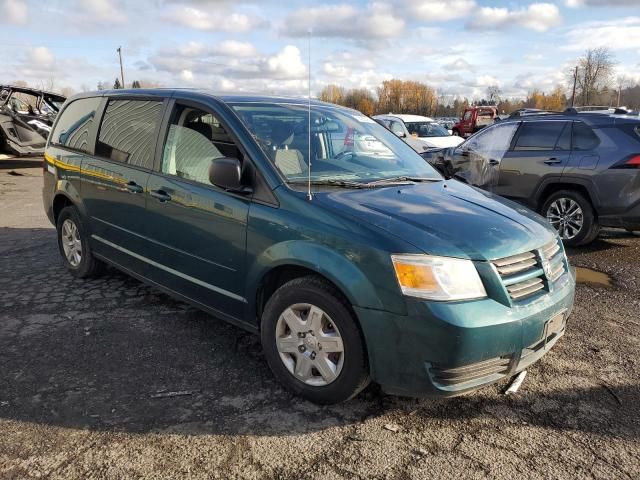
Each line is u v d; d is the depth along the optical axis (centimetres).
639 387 339
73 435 279
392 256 272
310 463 262
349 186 347
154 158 407
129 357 366
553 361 372
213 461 262
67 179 505
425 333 265
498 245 291
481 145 813
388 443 279
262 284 332
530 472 259
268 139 358
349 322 286
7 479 246
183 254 379
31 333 401
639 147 638
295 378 316
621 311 472
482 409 311
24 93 1491
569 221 698
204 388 328
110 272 544
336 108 455
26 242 676
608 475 257
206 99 389
